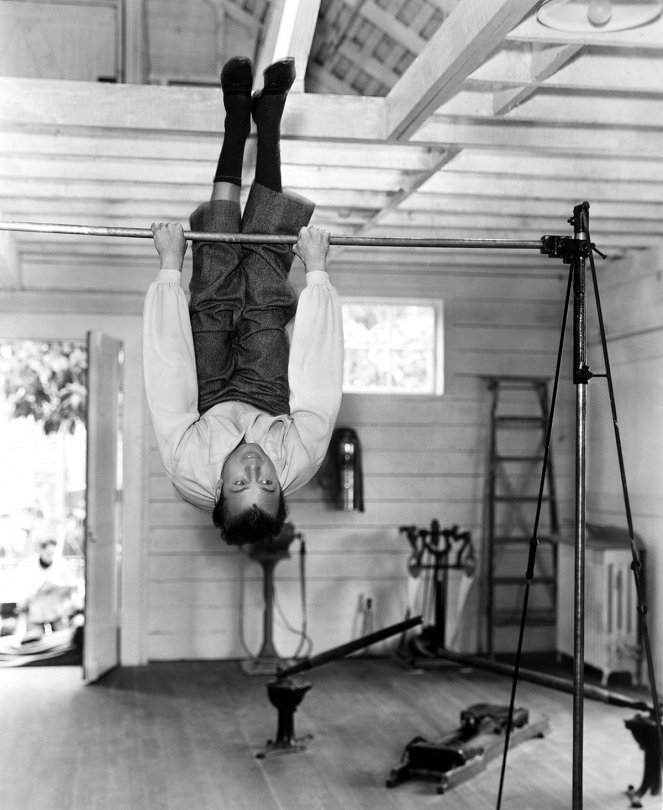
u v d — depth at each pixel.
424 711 6.73
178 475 3.09
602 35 3.67
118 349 8.07
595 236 7.39
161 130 4.61
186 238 3.24
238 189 3.46
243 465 3.01
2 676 7.79
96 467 7.48
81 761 5.61
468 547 8.61
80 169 5.68
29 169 5.65
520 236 7.57
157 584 8.29
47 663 8.25
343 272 8.56
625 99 4.69
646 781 4.99
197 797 5.02
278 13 5.38
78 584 10.91
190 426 3.12
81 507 11.58
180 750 5.82
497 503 8.70
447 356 8.70
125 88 4.58
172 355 3.13
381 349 8.72
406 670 8.02
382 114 4.84
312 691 7.30
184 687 7.39
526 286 8.80
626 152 5.12
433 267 8.66
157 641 8.28
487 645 8.48
